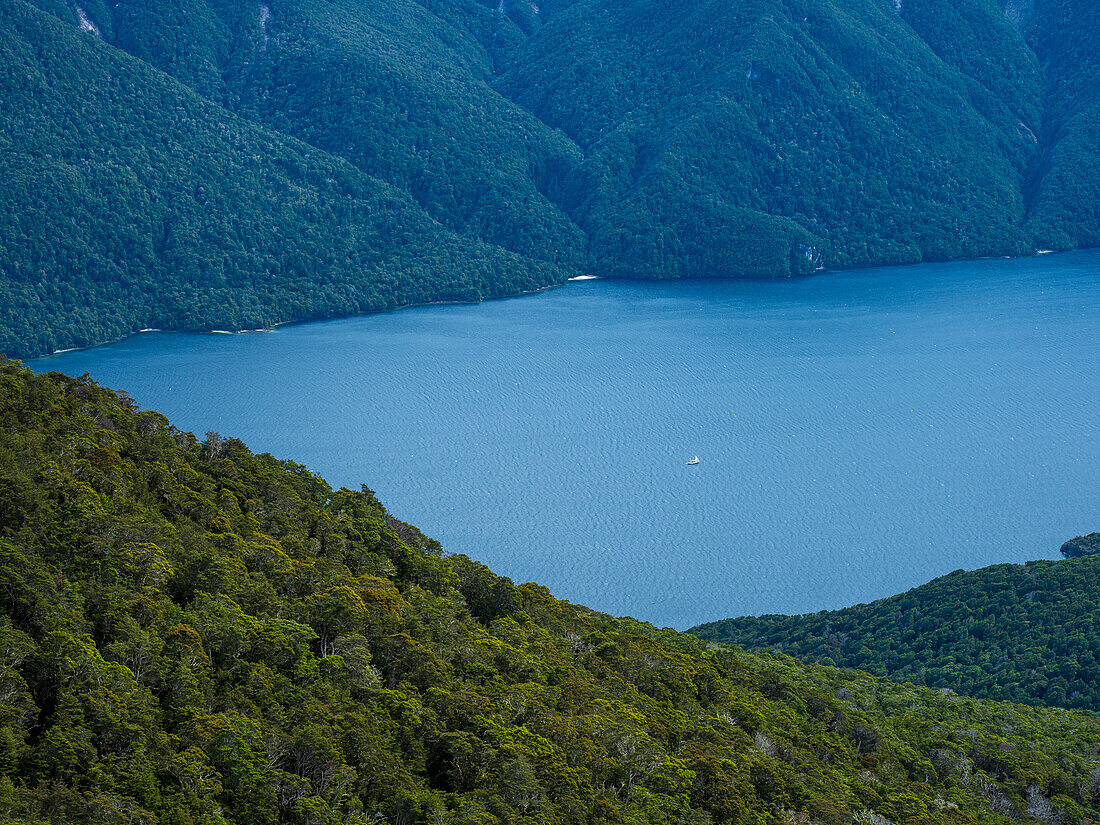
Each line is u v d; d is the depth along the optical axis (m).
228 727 84.38
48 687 85.38
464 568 140.38
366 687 96.69
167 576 102.44
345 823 81.94
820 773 116.56
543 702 105.50
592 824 89.06
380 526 141.12
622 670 127.00
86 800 74.94
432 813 84.75
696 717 118.38
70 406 137.88
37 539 100.38
